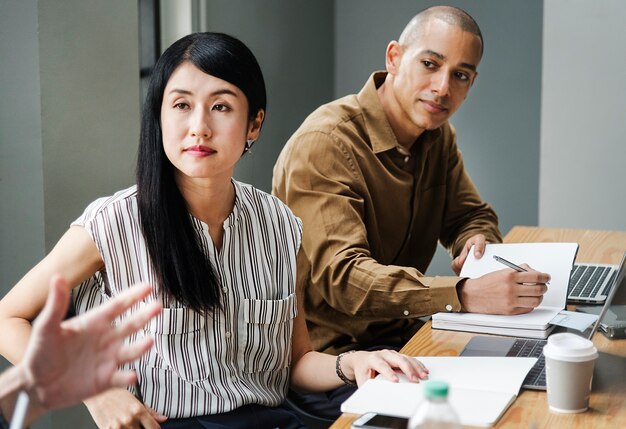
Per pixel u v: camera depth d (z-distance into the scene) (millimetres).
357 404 1559
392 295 2277
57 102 2645
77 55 2693
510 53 4504
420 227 2961
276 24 4141
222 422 1837
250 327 1913
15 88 2617
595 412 1531
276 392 1963
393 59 2684
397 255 2875
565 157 3881
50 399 1106
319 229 2494
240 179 3992
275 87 4176
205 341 1858
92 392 1119
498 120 4562
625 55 3756
